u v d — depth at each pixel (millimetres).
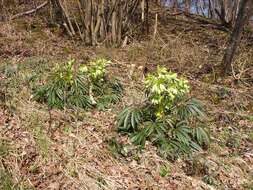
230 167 1547
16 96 1850
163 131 1583
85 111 1819
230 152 1647
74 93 1845
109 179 1400
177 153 1543
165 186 1411
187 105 1689
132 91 2070
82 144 1562
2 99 1797
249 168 1570
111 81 2023
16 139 1523
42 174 1375
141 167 1482
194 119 1711
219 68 2514
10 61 2285
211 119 1886
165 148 1543
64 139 1575
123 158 1521
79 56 2518
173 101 1657
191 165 1512
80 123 1714
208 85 2301
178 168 1501
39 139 1524
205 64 2607
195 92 2197
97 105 1868
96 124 1728
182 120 1652
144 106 1681
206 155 1574
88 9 2809
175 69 2514
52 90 1828
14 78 2021
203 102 2070
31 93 1908
